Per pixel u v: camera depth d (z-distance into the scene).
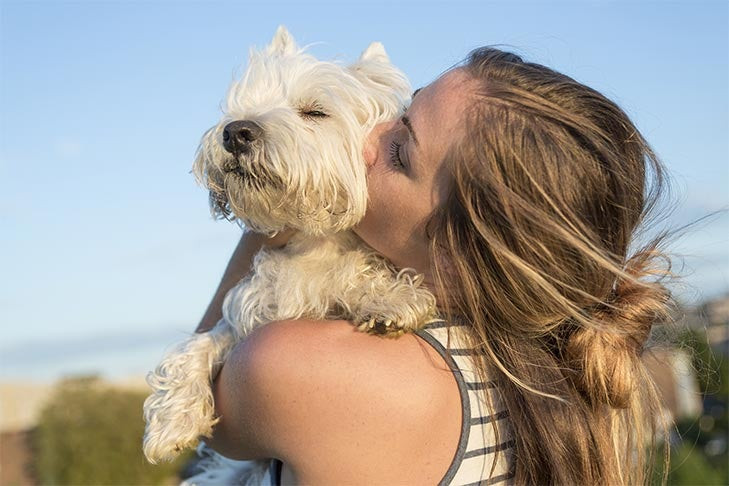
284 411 1.02
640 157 1.11
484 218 1.04
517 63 1.10
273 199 1.23
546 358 1.08
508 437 1.06
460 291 1.08
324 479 1.02
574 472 1.05
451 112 1.08
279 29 1.40
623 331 1.07
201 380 1.27
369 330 1.06
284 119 1.24
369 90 1.33
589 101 1.08
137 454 6.09
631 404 1.09
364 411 1.01
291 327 1.07
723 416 5.69
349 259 1.23
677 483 4.38
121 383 6.95
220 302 1.40
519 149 1.03
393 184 1.12
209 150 1.26
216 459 1.43
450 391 1.04
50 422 6.08
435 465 1.01
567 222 1.03
